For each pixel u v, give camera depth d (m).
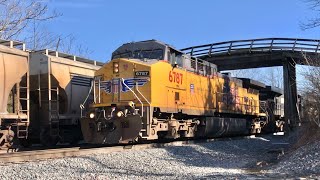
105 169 11.21
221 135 24.39
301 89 22.05
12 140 16.02
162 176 10.48
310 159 13.30
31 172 9.98
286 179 9.70
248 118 30.39
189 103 19.52
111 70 17.02
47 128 18.48
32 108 18.59
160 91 16.77
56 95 18.77
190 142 19.84
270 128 35.56
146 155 14.00
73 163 11.55
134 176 10.27
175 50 18.61
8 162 11.41
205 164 13.64
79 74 20.12
